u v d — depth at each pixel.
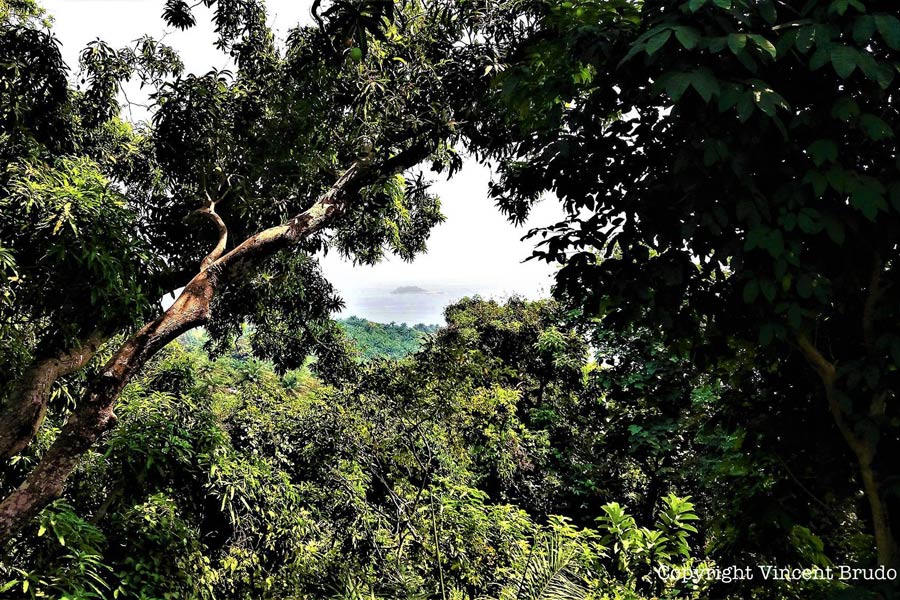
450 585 4.50
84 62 5.01
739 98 1.49
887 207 1.51
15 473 4.32
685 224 1.72
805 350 2.05
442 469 5.85
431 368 6.57
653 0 1.79
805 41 1.48
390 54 4.61
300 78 4.61
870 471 1.92
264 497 4.92
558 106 2.66
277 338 8.66
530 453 9.61
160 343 3.76
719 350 2.37
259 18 5.67
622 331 2.37
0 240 3.07
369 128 4.75
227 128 4.80
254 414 7.03
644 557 2.83
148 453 4.21
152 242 5.42
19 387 3.42
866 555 2.25
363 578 4.53
